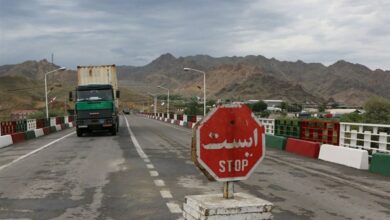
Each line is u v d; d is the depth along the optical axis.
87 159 15.27
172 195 8.78
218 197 4.27
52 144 22.39
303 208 7.76
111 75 30.27
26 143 23.55
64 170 12.49
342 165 14.05
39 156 16.45
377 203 8.23
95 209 7.59
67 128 44.78
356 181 10.81
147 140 24.75
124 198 8.50
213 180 4.21
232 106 4.20
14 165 13.73
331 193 9.20
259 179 11.03
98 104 27.55
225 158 4.16
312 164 14.28
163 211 7.40
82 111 27.50
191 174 11.69
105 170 12.45
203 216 3.90
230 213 3.93
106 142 23.30
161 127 43.72
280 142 20.05
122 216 7.09
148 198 8.48
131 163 14.09
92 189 9.49
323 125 17.45
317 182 10.62
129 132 33.38
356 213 7.41
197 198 4.23
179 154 16.97
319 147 16.23
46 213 7.33
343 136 16.02
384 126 13.75
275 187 9.89
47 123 35.88
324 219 6.99
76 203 8.08
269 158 16.09
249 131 4.23
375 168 12.41
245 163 4.22
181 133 32.16
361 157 13.28
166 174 11.69
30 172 12.15
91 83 30.16
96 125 27.59
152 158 15.55
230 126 4.18
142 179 10.84
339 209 7.70
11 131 24.66
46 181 10.59
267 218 4.02
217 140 4.14
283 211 7.52
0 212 7.41
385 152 13.59
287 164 14.25
